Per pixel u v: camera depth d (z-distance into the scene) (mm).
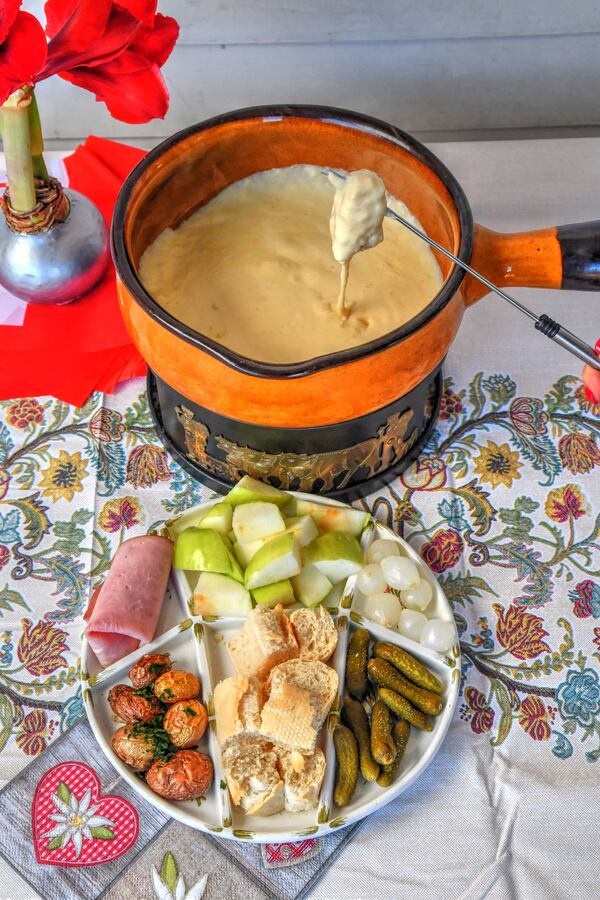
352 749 626
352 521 720
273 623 658
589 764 662
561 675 701
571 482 792
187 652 683
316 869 613
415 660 665
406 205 769
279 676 629
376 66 1041
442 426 819
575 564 751
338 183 795
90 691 652
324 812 603
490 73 1051
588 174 955
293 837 597
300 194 800
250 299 724
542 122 1113
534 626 722
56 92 1077
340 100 1079
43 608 723
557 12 983
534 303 877
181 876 610
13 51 619
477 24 993
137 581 683
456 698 653
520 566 750
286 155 780
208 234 772
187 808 614
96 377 831
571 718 681
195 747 639
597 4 978
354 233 645
